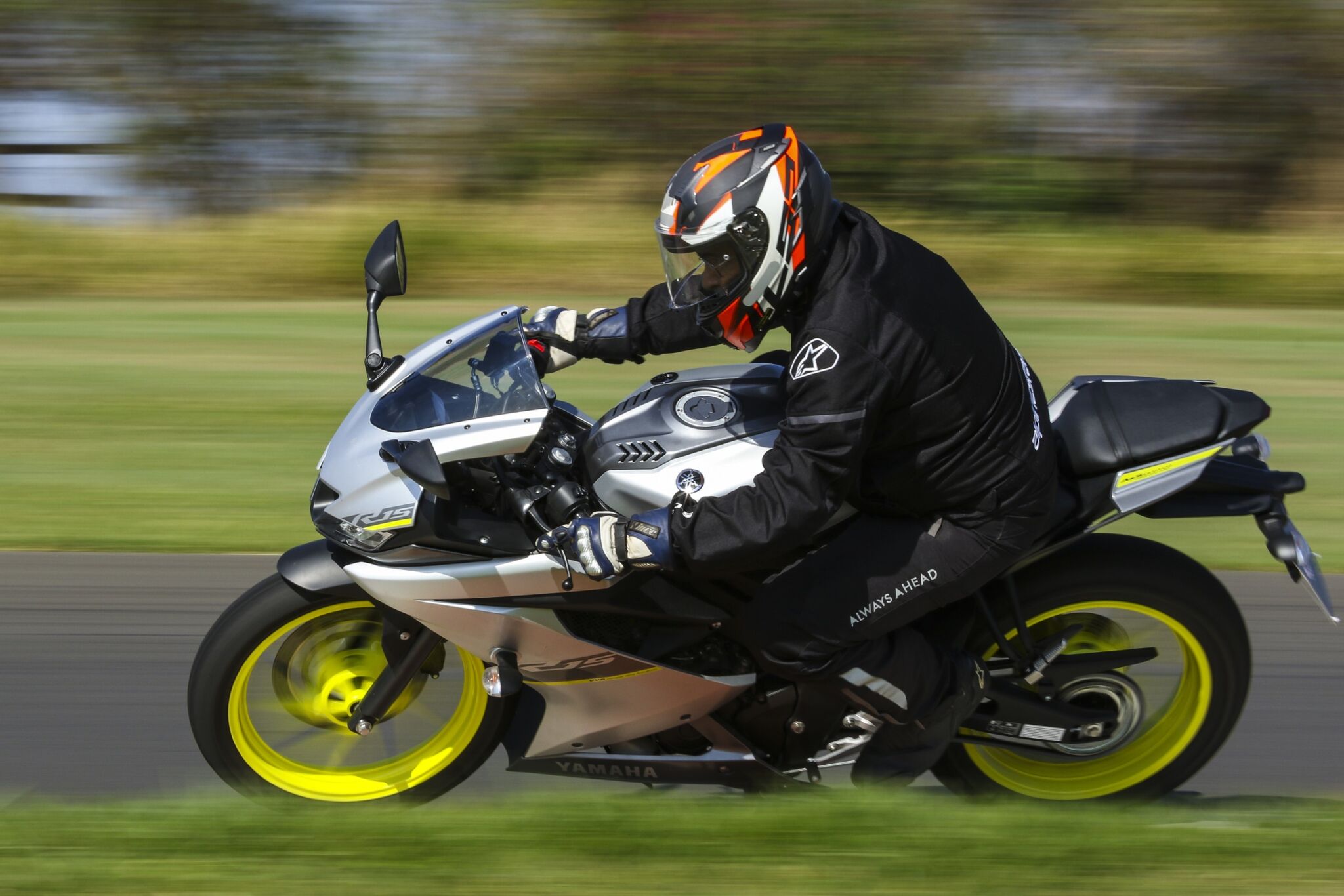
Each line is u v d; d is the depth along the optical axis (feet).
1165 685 41.81
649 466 35.17
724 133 173.88
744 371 37.83
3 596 53.88
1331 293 134.51
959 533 35.22
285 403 87.10
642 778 38.24
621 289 132.87
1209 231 159.94
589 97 173.88
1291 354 106.11
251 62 184.03
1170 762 39.91
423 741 41.57
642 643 37.04
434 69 177.06
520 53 176.04
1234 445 39.88
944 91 174.29
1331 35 169.17
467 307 123.13
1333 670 49.42
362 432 35.83
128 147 187.83
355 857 29.63
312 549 37.65
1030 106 174.81
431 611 35.76
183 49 184.55
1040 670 38.19
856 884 28.55
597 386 88.89
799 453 32.19
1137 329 115.03
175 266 135.44
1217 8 170.60
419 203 158.20
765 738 38.32
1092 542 38.88
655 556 33.01
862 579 35.19
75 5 182.70
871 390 32.19
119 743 43.42
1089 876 29.14
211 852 29.96
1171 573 38.14
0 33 183.62
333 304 124.98
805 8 172.45
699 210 32.71
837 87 172.35
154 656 49.16
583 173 169.48
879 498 35.63
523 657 36.70
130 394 89.04
